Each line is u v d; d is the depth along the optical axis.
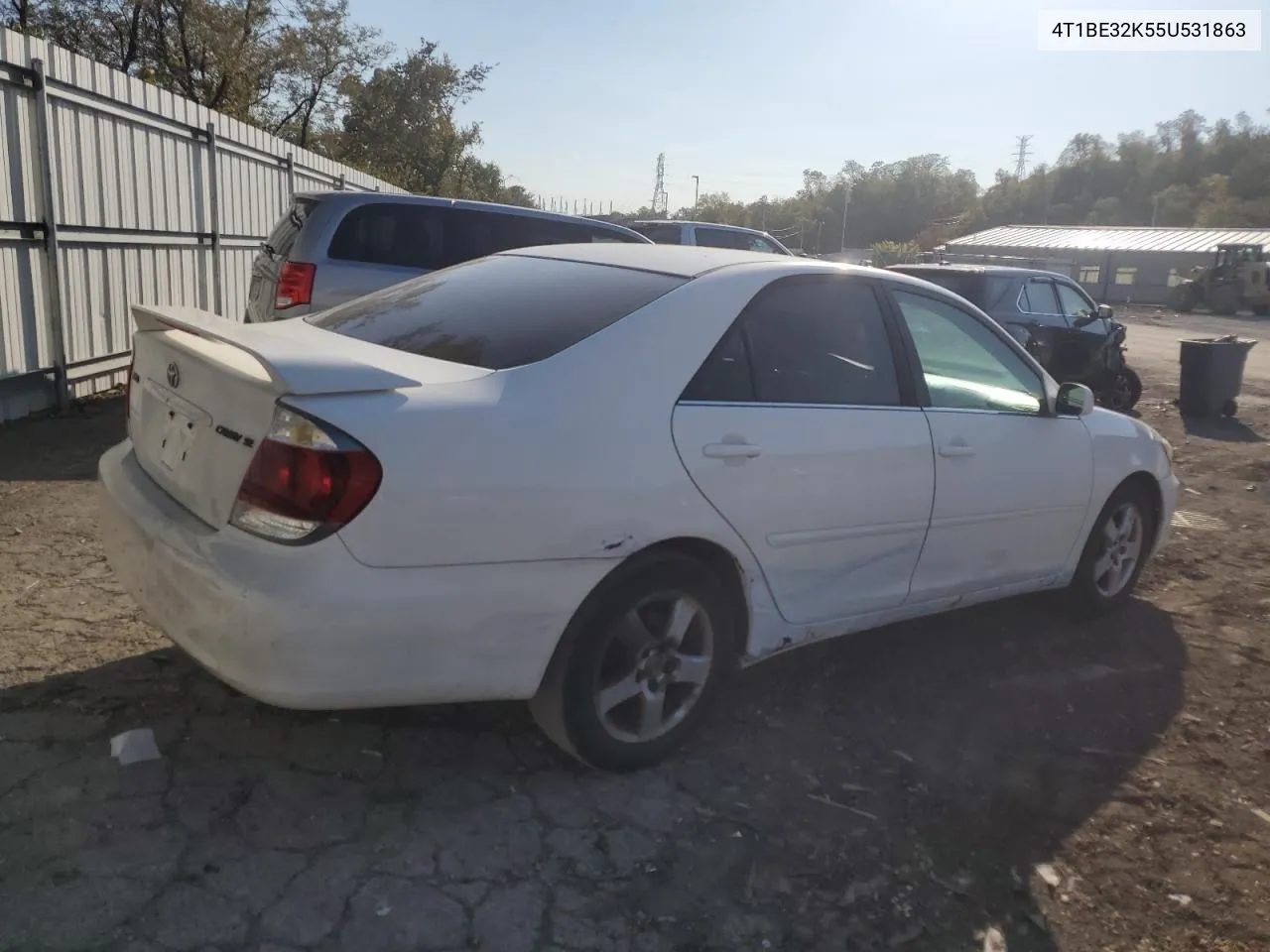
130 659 3.83
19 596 4.36
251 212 12.05
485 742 3.51
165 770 3.15
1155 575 6.12
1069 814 3.42
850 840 3.16
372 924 2.58
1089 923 2.90
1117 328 12.98
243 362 2.96
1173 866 3.19
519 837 3.00
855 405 3.84
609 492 3.06
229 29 23.69
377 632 2.74
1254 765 3.86
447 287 3.91
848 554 3.82
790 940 2.70
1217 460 10.18
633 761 3.36
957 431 4.18
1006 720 4.06
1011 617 5.23
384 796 3.13
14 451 6.88
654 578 3.24
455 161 37.97
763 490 3.46
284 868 2.76
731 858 3.01
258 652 2.69
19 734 3.27
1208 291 41.94
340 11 28.66
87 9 22.92
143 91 9.11
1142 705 4.30
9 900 2.53
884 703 4.12
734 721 3.85
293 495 2.68
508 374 3.07
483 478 2.85
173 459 3.17
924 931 2.79
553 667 3.13
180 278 10.13
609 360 3.21
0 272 7.33
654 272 3.66
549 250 4.15
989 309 11.91
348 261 8.03
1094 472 4.89
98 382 8.76
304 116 31.09
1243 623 5.37
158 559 2.97
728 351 3.49
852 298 3.98
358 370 2.82
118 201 8.80
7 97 7.27
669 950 2.62
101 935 2.45
